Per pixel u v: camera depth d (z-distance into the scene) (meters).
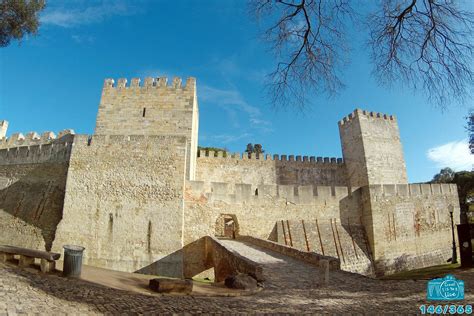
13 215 24.58
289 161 40.22
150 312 6.74
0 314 5.27
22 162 26.91
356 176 39.06
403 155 39.81
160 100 26.55
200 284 12.38
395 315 7.06
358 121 39.12
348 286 11.51
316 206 26.88
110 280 10.95
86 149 21.75
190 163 25.78
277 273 13.66
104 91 26.88
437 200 29.70
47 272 9.73
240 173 37.91
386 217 27.16
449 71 7.43
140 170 21.30
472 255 15.90
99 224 20.14
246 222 24.70
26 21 14.84
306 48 8.32
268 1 7.79
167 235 19.98
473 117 23.75
